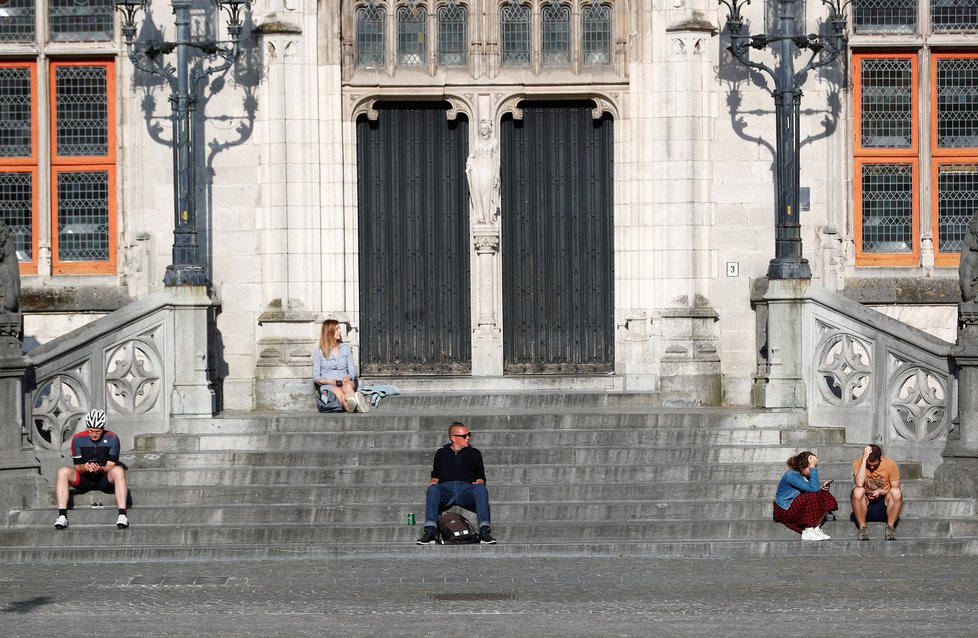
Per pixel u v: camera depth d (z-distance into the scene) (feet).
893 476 152.66
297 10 188.44
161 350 171.63
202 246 188.44
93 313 189.67
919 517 156.97
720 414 172.45
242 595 131.95
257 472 163.53
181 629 118.11
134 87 189.78
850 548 150.51
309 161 188.65
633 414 172.86
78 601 129.59
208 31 189.26
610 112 192.13
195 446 168.96
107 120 192.34
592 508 156.56
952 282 190.70
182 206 174.50
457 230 194.29
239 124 188.55
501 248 193.16
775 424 172.35
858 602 127.75
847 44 191.11
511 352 194.18
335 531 152.87
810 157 189.06
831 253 188.65
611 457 166.50
